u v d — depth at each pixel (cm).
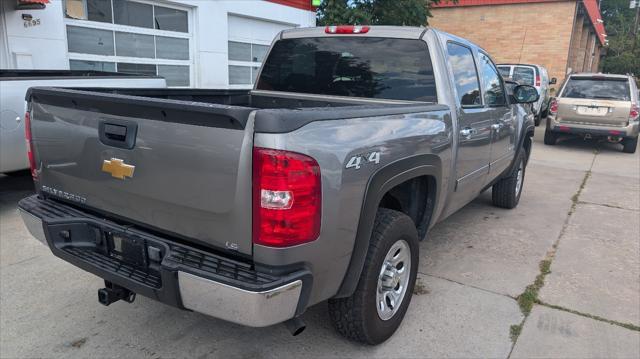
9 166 535
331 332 325
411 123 303
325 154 228
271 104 457
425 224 357
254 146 213
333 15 1291
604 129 1088
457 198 415
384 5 1333
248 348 307
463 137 386
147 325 331
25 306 350
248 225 221
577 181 809
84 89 333
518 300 376
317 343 313
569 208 637
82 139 274
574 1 2130
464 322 342
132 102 241
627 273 433
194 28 1038
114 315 342
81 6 851
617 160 1027
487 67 474
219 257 236
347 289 267
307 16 1312
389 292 311
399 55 384
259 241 220
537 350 312
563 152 1112
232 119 213
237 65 1162
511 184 597
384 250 286
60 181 297
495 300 375
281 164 211
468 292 387
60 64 819
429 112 329
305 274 229
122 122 253
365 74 400
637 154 1116
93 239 280
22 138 539
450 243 496
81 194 288
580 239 518
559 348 315
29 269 408
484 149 448
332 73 419
